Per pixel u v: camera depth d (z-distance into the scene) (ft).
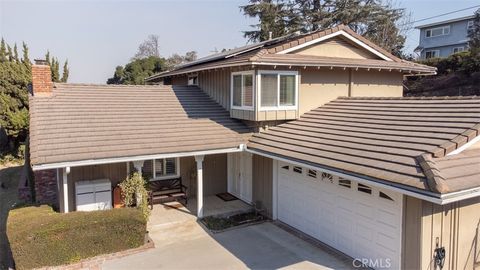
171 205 44.78
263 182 41.81
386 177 23.25
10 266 30.25
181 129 40.96
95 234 30.66
